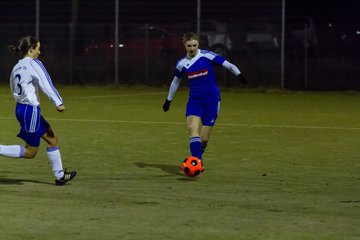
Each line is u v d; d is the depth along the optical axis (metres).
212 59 22.33
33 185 20.23
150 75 63.59
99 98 52.44
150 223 15.84
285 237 14.80
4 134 31.39
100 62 64.12
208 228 15.47
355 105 49.53
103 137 31.11
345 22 72.88
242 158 25.78
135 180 21.33
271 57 61.19
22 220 16.00
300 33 61.19
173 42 62.94
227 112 43.25
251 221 16.12
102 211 17.00
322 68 61.25
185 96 55.50
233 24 61.56
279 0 60.88
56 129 33.72
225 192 19.53
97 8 64.12
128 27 63.59
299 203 18.12
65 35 64.25
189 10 62.62
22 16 64.88
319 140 31.05
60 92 57.91
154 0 63.38
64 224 15.66
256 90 61.06
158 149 27.83
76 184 20.52
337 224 15.94
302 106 48.25
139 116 40.06
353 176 22.31
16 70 19.53
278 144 29.59
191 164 21.20
